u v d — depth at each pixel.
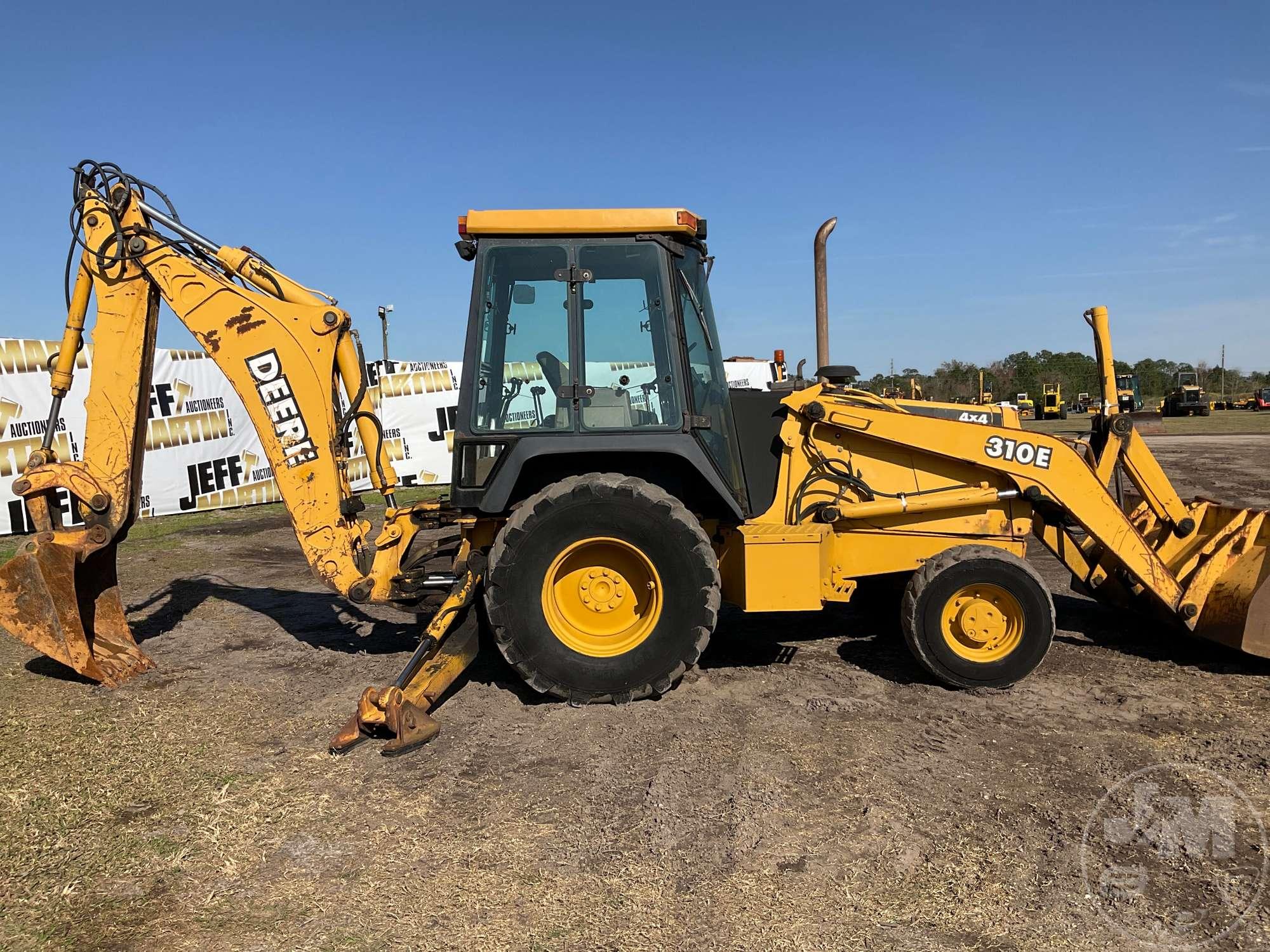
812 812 3.22
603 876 2.81
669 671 4.25
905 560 4.92
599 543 4.25
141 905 2.68
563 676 4.25
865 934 2.50
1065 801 3.28
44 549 4.60
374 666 5.14
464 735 4.00
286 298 4.84
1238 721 4.03
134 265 4.73
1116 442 5.05
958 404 5.32
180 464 12.05
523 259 4.45
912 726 4.04
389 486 4.93
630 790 3.41
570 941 2.48
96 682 4.84
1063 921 2.55
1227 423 34.16
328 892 2.74
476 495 4.41
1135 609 5.29
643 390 4.40
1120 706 4.25
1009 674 4.47
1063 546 5.36
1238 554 4.76
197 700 4.54
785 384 5.20
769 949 2.43
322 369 4.72
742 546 4.53
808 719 4.13
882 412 4.82
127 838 3.09
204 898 2.71
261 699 4.56
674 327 4.41
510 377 4.41
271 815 3.25
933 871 2.82
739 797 3.34
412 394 14.39
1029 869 2.82
